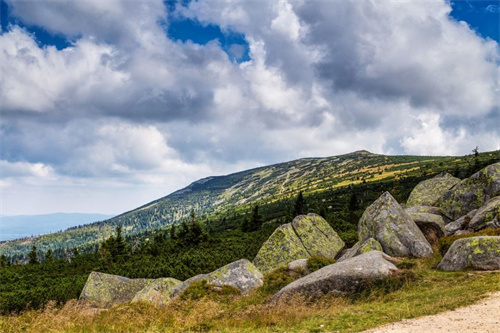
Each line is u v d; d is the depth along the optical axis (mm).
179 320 18031
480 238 22531
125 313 20016
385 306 17000
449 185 45719
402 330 12938
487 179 37094
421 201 45750
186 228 83375
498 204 31328
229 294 25078
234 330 15789
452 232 34281
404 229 30125
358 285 20141
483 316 13555
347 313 16391
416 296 18078
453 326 12773
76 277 56594
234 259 53344
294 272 27188
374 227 31469
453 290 17969
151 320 18188
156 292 27641
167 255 69062
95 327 17219
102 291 35375
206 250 65375
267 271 35938
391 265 21703
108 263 69625
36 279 59562
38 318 18609
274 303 20406
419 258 27375
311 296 20453
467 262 21984
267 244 38219
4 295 44188
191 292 24938
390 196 33125
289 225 39500
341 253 38344
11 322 18469
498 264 21031
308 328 14773
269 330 15359
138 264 61062
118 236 84188
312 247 37562
